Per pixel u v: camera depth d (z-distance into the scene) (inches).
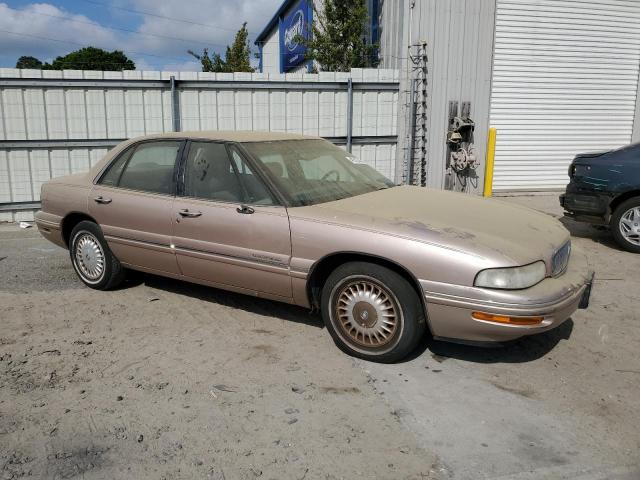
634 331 186.5
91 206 217.3
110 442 125.6
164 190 199.8
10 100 370.0
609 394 146.3
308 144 211.8
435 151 459.2
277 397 144.5
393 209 171.8
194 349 172.4
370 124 436.1
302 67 783.7
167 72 391.5
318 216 166.4
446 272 147.0
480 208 181.0
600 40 485.1
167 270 202.5
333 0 546.9
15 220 382.6
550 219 185.9
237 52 1074.7
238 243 179.2
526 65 473.7
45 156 381.7
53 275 250.4
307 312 201.2
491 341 149.4
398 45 460.4
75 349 172.9
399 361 162.9
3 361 164.7
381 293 158.1
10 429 130.6
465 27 448.1
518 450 122.8
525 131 487.2
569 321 195.0
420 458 120.0
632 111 507.5
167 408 139.3
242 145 188.5
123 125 392.8
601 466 117.5
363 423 133.0
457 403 141.8
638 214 284.2
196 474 114.8
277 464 118.0
